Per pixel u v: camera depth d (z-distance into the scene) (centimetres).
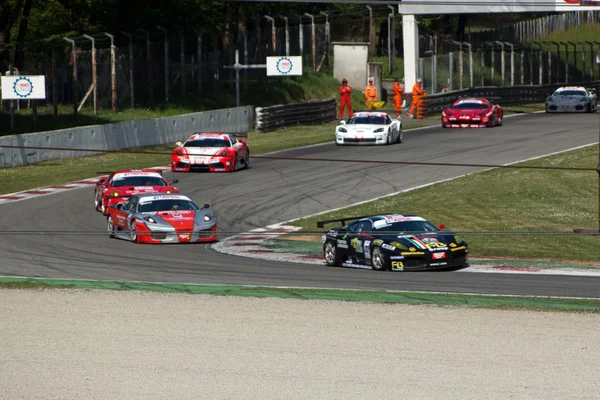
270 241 8812
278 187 11556
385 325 4950
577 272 6994
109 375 4050
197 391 3844
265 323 5012
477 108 17112
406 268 7162
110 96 18012
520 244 8281
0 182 12138
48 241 8719
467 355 4344
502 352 4391
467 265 7444
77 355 4366
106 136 14862
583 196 10419
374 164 13000
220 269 7212
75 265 7381
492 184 11225
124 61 18338
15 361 4266
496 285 6425
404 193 10938
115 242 8762
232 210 10262
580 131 16012
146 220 8712
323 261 7819
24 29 17988
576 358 4281
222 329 4875
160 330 4856
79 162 13938
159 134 15850
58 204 10719
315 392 3828
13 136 13325
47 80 18075
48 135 13900
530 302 5609
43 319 5109
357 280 6712
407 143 14950
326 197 10888
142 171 10588
